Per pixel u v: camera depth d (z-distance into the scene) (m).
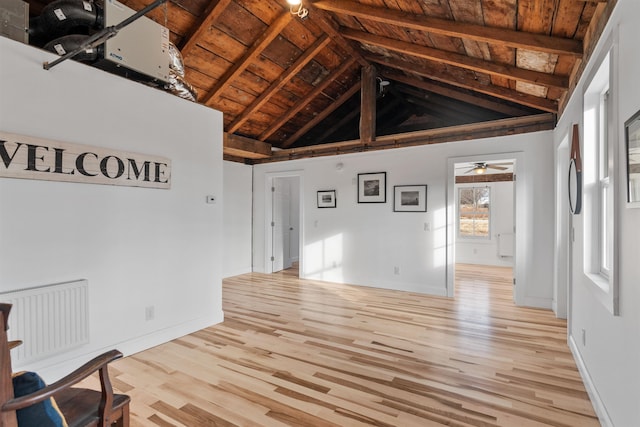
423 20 2.97
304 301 4.66
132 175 2.94
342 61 5.12
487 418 2.02
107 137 2.76
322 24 3.93
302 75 5.09
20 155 2.25
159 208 3.18
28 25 2.44
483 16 2.63
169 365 2.72
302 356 2.89
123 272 2.89
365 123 5.31
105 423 1.36
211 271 3.71
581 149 2.55
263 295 5.00
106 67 2.79
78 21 2.59
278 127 5.98
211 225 3.72
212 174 3.74
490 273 6.82
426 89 5.21
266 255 6.81
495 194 7.96
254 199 6.95
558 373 2.57
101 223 2.73
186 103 3.45
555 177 4.10
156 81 3.12
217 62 4.22
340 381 2.46
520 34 2.64
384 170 5.43
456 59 3.53
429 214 5.06
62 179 2.47
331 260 5.96
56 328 2.39
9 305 1.09
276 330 3.53
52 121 2.42
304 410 2.11
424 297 4.87
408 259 5.24
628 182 1.50
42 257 2.38
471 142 4.73
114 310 2.82
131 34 2.78
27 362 2.24
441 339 3.26
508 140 4.47
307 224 6.23
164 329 3.21
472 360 2.80
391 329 3.54
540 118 4.23
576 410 2.09
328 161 5.98
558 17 2.29
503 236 7.80
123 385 2.41
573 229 2.93
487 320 3.82
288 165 6.49
